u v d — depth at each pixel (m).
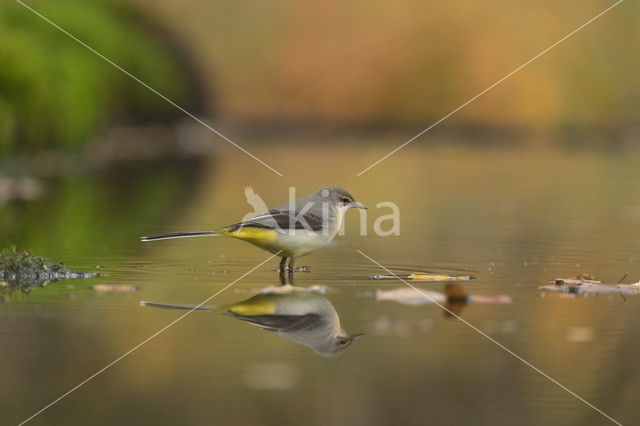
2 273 27.00
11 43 60.41
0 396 16.66
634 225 42.78
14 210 44.69
